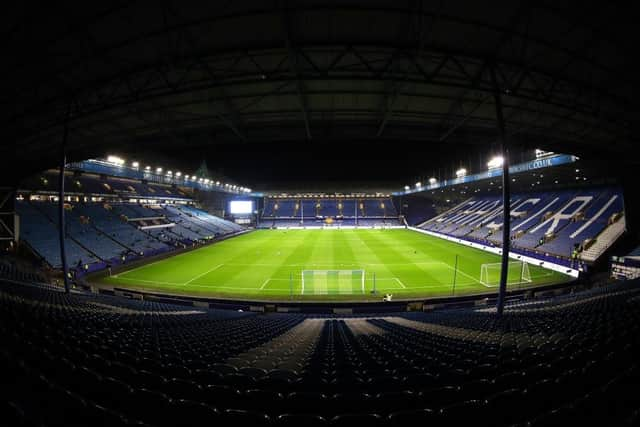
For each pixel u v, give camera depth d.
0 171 18.80
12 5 6.38
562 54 8.17
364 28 7.52
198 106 11.48
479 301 16.05
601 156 16.67
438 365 4.08
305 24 7.35
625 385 2.25
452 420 2.18
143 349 4.83
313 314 14.65
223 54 8.28
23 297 9.01
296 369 4.27
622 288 13.33
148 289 18.58
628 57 8.13
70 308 8.79
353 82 9.80
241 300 16.30
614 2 6.43
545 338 5.61
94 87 9.45
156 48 8.05
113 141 14.97
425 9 6.89
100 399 2.63
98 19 7.00
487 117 12.48
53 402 2.25
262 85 10.09
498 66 8.62
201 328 7.68
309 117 12.54
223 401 2.81
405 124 13.55
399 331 7.96
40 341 4.30
